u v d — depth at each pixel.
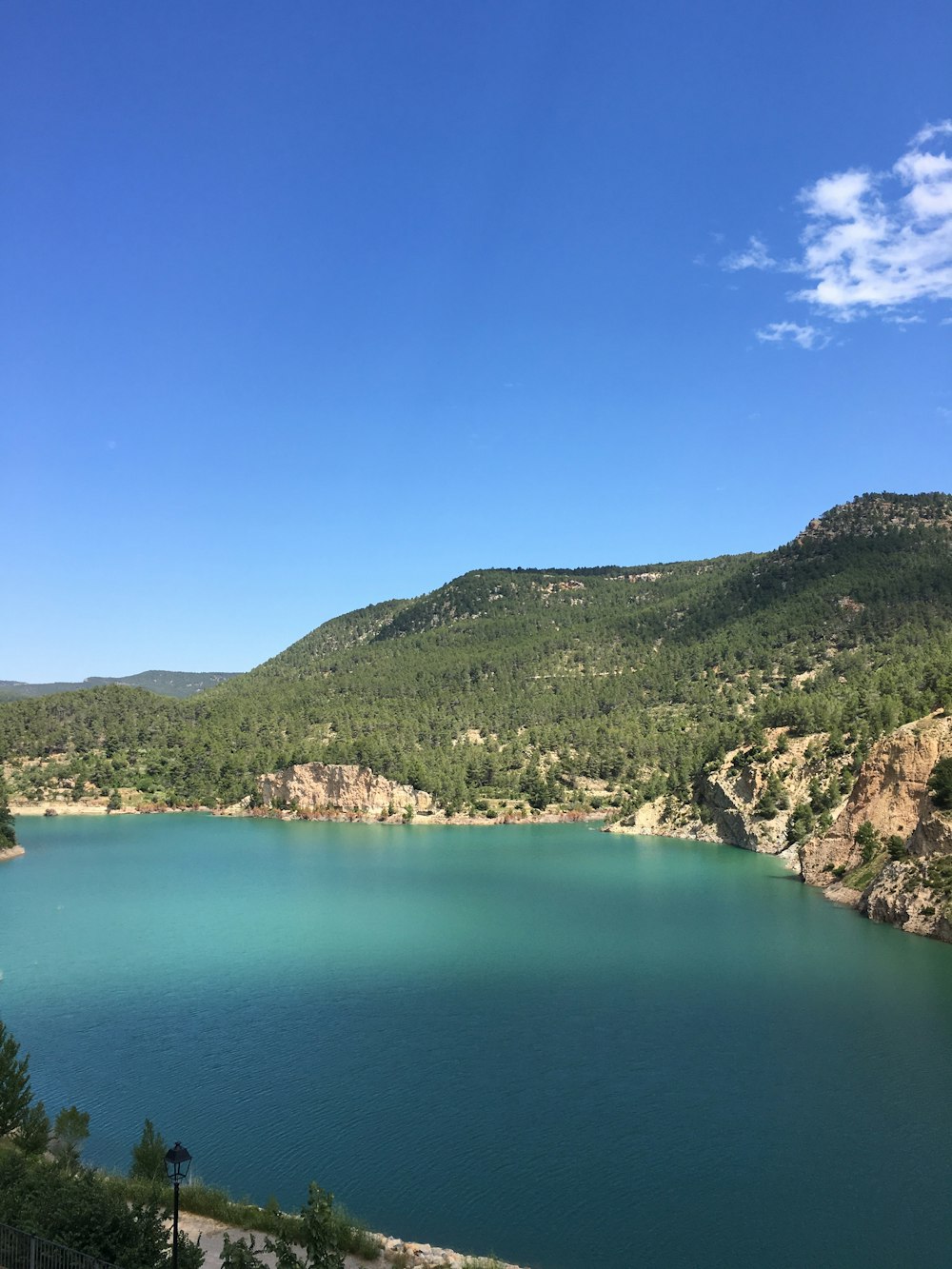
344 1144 49.72
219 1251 35.34
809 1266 38.19
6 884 146.00
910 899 102.44
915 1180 45.59
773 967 87.50
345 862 174.12
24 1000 78.94
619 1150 48.81
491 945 100.12
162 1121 52.84
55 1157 43.22
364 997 79.25
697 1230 41.09
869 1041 65.75
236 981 85.25
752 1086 57.44
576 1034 68.19
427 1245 38.25
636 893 135.12
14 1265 28.89
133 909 123.88
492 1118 52.97
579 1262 38.44
